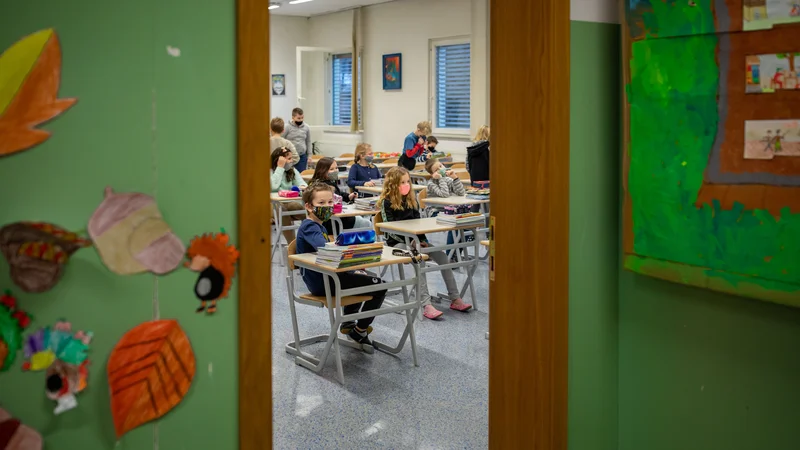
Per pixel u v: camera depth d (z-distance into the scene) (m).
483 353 4.45
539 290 2.28
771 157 1.89
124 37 1.38
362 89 12.90
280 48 13.77
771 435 2.01
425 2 11.38
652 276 2.25
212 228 1.53
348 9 12.91
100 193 1.37
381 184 7.88
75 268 1.35
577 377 2.36
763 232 1.92
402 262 4.14
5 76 1.25
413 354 4.26
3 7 1.24
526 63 2.25
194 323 1.52
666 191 2.17
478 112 10.61
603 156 2.36
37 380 1.33
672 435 2.30
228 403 1.59
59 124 1.31
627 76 2.25
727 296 2.09
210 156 1.51
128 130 1.39
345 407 3.61
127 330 1.42
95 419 1.40
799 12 1.80
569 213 2.28
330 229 6.41
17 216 1.28
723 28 1.97
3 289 1.27
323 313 5.34
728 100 1.98
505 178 2.38
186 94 1.47
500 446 2.51
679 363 2.25
